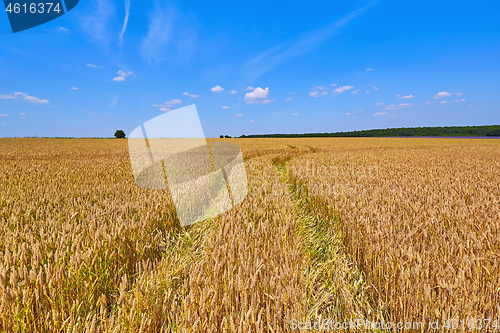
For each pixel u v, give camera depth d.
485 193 4.60
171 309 1.78
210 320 1.55
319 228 4.26
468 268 1.90
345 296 2.04
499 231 2.69
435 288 1.91
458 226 3.03
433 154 16.36
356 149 23.92
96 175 6.99
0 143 32.66
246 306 1.70
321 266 2.89
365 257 2.57
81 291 1.91
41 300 1.74
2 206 3.98
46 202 4.14
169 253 3.00
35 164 9.61
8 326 1.47
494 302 1.70
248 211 4.07
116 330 1.56
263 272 2.13
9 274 1.86
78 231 2.76
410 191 4.98
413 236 2.73
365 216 3.46
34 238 2.55
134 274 2.44
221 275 2.01
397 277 2.04
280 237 2.83
